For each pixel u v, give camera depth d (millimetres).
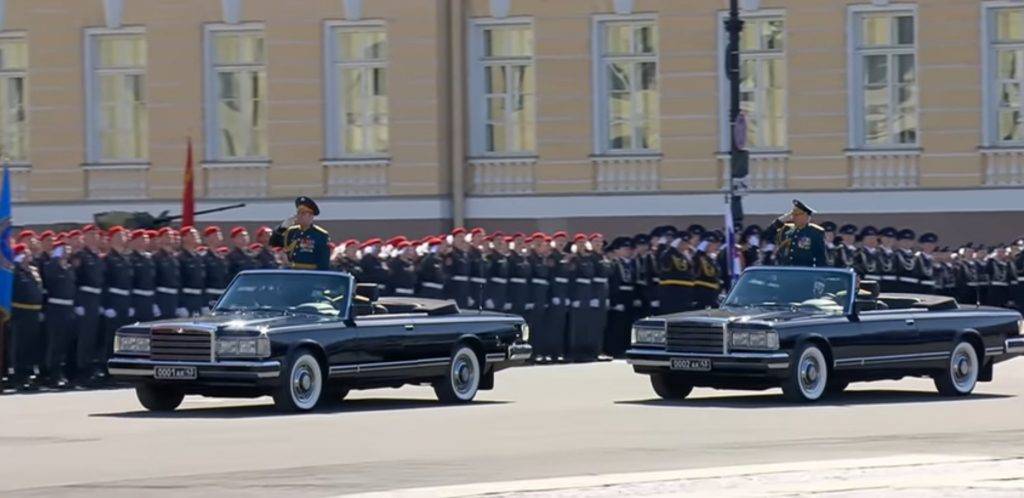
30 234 78688
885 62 114688
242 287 67562
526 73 118250
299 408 64062
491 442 54406
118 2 120938
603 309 94875
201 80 120062
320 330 64750
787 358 66250
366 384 66625
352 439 55219
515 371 86375
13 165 122750
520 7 117562
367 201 118062
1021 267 107125
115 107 122062
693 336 67062
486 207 118250
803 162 115312
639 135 117375
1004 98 113562
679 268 93438
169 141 120562
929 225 113938
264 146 120062
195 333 63250
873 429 57938
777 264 75250
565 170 117562
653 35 116938
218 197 120188
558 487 44281
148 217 106375
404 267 87000
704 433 56781
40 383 78062
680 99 116250
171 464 49312
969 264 105438
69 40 121812
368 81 118750
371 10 118000
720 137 115875
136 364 63969
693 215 116250
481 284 90500
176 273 80500
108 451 52250
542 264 93188
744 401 68625
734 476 46250
